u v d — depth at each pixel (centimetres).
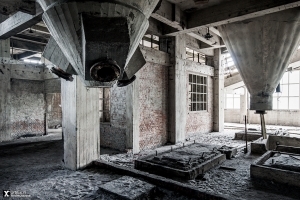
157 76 791
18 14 570
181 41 865
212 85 1149
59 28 228
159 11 568
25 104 934
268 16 531
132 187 362
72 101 481
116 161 575
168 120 844
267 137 779
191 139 923
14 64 861
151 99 762
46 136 963
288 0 474
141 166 511
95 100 518
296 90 1519
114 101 724
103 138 752
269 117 1542
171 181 383
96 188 382
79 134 481
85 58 198
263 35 549
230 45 621
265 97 601
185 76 891
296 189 395
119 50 200
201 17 635
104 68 199
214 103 1152
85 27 197
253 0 527
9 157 604
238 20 572
